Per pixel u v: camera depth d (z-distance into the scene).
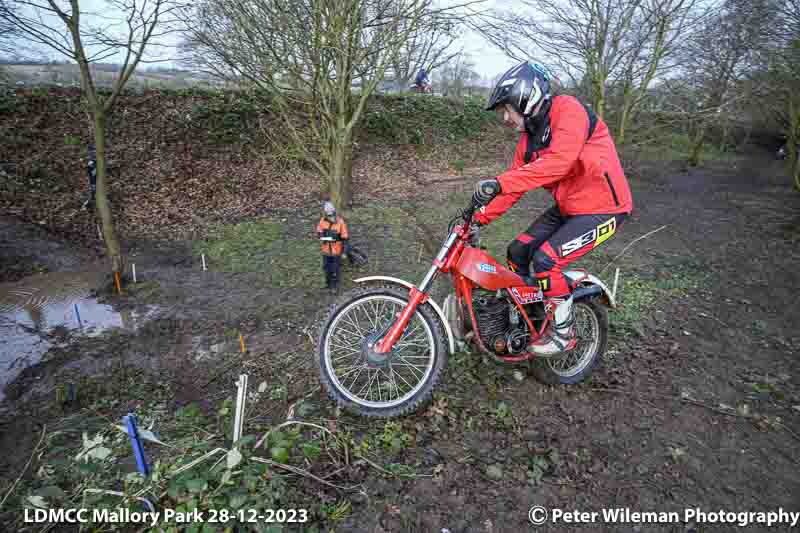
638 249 7.27
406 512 2.19
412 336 3.79
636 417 2.92
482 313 2.96
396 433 2.72
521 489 2.35
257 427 2.82
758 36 10.55
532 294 2.95
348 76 6.30
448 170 15.41
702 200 11.98
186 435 2.85
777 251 7.08
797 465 2.54
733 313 4.59
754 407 3.05
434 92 18.94
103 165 6.04
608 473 2.47
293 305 5.61
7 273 6.87
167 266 7.39
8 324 5.25
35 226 8.62
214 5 5.32
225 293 6.12
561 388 3.21
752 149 22.77
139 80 13.72
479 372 3.38
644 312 4.53
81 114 12.01
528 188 2.54
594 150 2.63
